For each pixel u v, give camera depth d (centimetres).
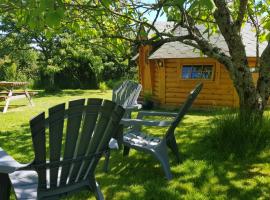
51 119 260
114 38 552
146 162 530
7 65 2605
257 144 564
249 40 1308
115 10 522
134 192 419
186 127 825
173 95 1327
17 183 290
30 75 2827
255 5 662
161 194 410
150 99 1351
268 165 508
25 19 343
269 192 415
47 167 272
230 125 587
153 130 795
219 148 578
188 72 1283
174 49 1305
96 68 2425
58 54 2330
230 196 403
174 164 518
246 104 605
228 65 606
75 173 297
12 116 1132
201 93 1260
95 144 301
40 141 258
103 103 288
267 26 519
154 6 434
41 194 284
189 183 443
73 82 2616
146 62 1512
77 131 281
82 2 495
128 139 501
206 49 601
